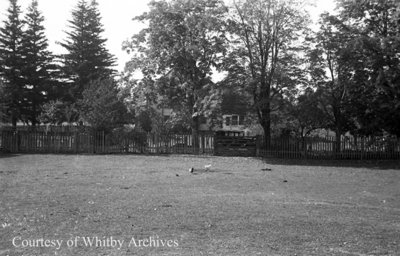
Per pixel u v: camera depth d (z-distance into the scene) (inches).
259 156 1206.9
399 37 1065.5
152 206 445.1
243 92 1223.5
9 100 1642.5
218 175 775.1
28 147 1249.4
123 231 336.2
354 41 1124.5
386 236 343.0
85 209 421.1
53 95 1834.4
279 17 1219.9
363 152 1168.8
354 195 577.0
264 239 322.3
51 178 676.7
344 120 1249.4
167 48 1278.3
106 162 991.0
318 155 1181.7
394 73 1096.8
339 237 335.0
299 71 1223.5
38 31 1809.8
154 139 1261.1
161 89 1314.0
